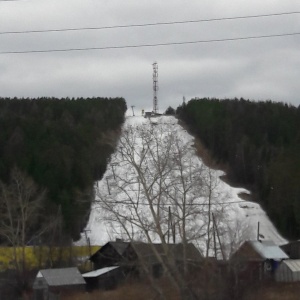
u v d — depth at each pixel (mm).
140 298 43281
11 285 57688
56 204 77438
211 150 123250
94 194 59906
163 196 50844
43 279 55688
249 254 54781
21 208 62000
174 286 38406
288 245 66625
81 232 80438
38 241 69000
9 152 85875
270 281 55000
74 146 94062
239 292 42531
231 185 106312
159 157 49562
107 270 56719
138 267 41344
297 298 45438
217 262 43250
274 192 93812
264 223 91125
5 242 69625
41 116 126938
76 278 56000
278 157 102500
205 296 39719
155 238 48219
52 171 82562
